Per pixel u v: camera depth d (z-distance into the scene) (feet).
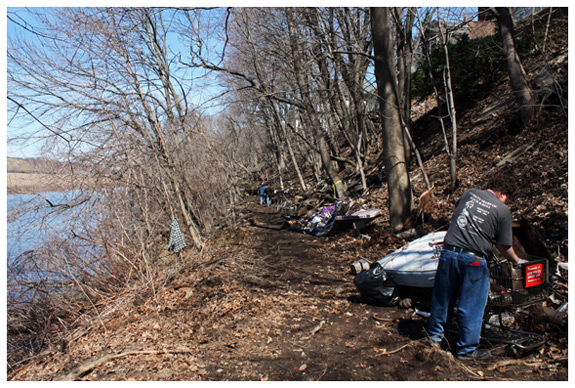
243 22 47.73
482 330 13.71
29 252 23.29
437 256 17.07
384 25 31.68
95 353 15.30
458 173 38.47
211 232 44.14
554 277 15.24
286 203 60.64
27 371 14.82
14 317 21.81
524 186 26.81
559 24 47.42
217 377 12.62
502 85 50.31
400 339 14.35
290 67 48.60
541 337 12.37
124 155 29.73
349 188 56.29
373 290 17.71
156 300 21.77
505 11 37.19
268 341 15.35
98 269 25.40
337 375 12.26
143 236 28.68
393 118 32.12
